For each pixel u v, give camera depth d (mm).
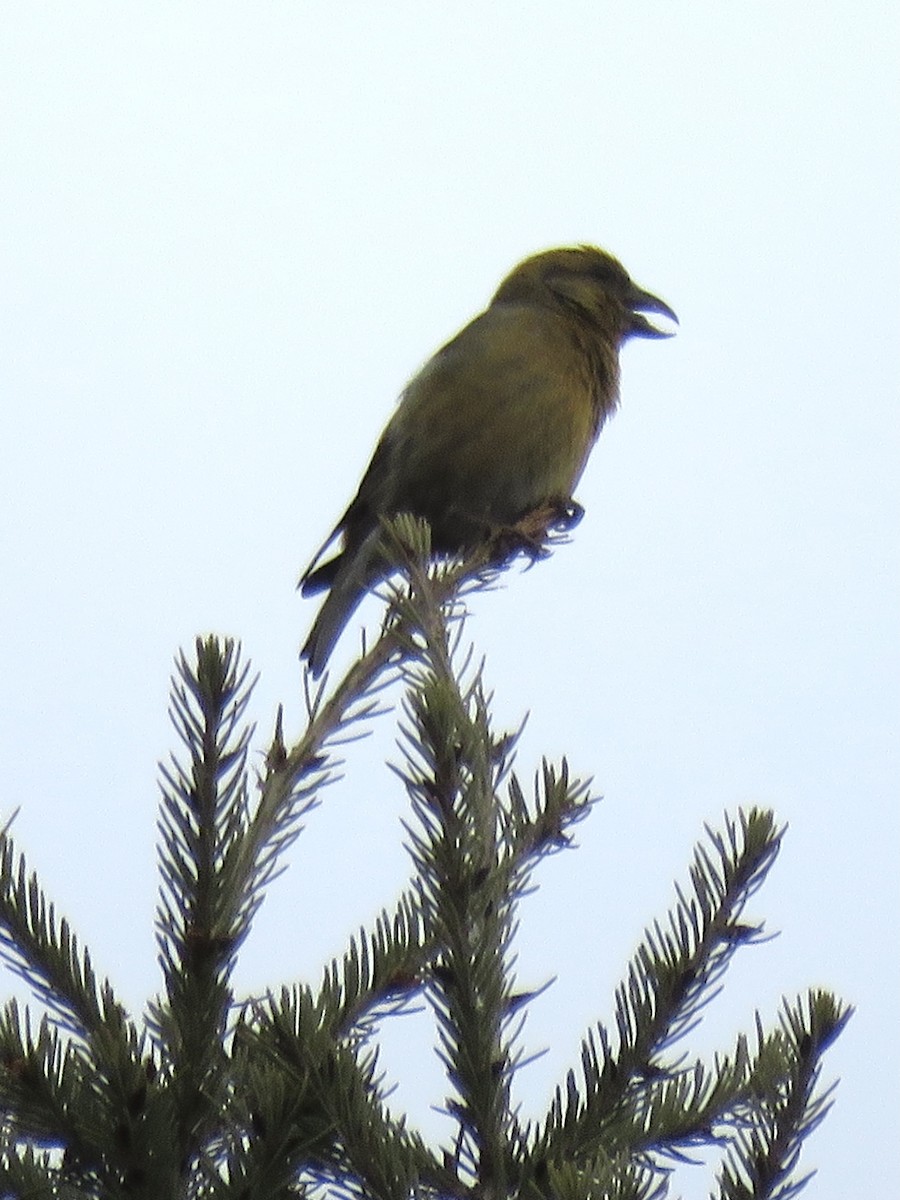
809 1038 4121
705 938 4367
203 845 3938
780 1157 4082
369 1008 4402
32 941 4141
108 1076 3666
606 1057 4281
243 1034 3908
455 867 3963
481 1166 3941
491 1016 3965
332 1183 3838
